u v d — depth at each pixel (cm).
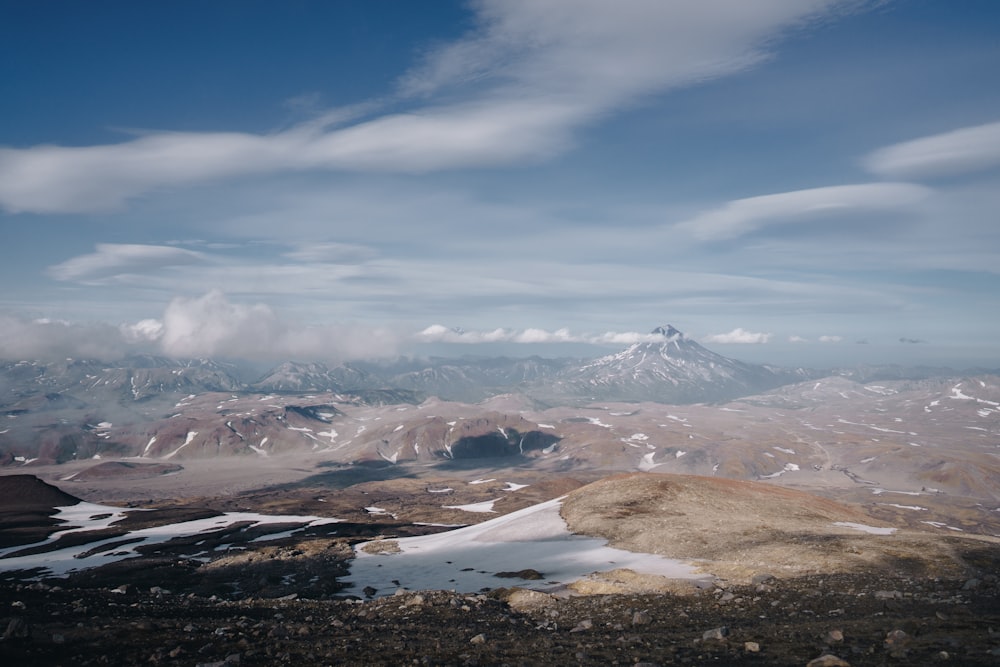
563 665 2570
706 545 7494
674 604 4588
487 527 11662
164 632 2992
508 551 8906
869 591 4369
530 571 7138
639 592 5544
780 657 2495
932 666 2128
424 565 8862
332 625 3812
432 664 2584
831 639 2689
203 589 9281
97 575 10856
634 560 7256
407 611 4559
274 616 4272
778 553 6656
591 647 2961
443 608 4678
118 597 4866
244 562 11338
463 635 3472
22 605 3569
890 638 2561
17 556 15462
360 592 7481
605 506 10656
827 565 5862
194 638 2878
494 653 2850
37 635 2723
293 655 2700
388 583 7869
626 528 9000
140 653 2572
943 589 4197
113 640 2745
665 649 2816
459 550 9725
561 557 7944
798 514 10075
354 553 11194
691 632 3325
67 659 2450
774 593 4666
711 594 4944
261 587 8869
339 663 2578
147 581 10244
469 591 6656
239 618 3994
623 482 12288
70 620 3244
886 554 6119
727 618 3822
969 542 6688
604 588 5909
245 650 2748
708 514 9669
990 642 2383
